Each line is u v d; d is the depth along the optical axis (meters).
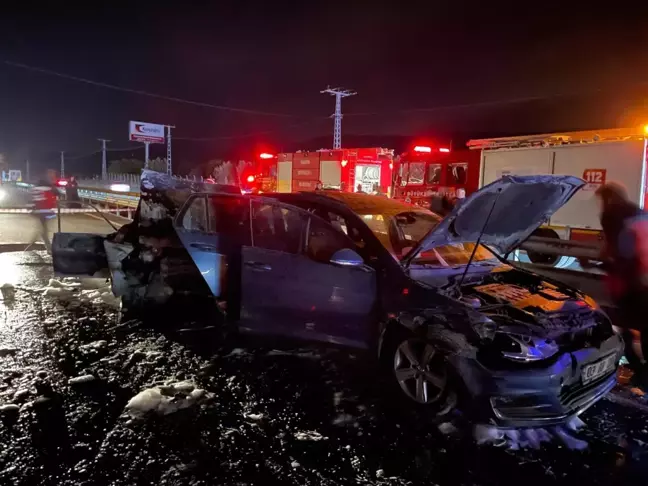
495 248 5.57
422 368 3.78
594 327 3.84
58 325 5.52
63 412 3.58
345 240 4.46
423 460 3.19
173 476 2.90
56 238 6.70
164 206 5.70
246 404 3.84
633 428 3.69
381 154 16.22
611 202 5.23
